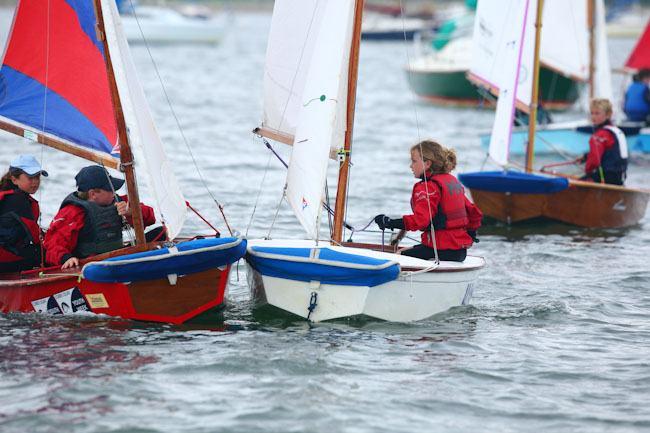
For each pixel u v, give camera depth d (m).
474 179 43.97
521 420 21.88
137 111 26.72
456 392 23.25
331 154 29.06
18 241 28.53
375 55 179.88
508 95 43.66
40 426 20.78
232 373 23.81
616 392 23.52
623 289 33.03
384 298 27.66
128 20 179.25
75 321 26.98
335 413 21.78
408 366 24.75
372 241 39.44
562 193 43.78
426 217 29.17
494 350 26.22
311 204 27.22
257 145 68.44
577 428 21.50
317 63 27.05
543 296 31.83
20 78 28.45
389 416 21.78
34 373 23.41
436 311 29.05
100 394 22.36
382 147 69.06
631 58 74.69
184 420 21.23
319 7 29.47
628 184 55.38
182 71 136.12
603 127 46.19
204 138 71.31
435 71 100.06
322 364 24.53
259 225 42.00
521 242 40.97
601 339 27.47
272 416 21.52
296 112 30.36
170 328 26.94
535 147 64.06
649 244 41.09
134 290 26.81
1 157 58.75
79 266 27.70
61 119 28.70
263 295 28.11
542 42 61.12
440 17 189.62
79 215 28.03
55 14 28.09
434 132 78.50
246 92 109.38
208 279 27.53
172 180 27.69
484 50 47.03
